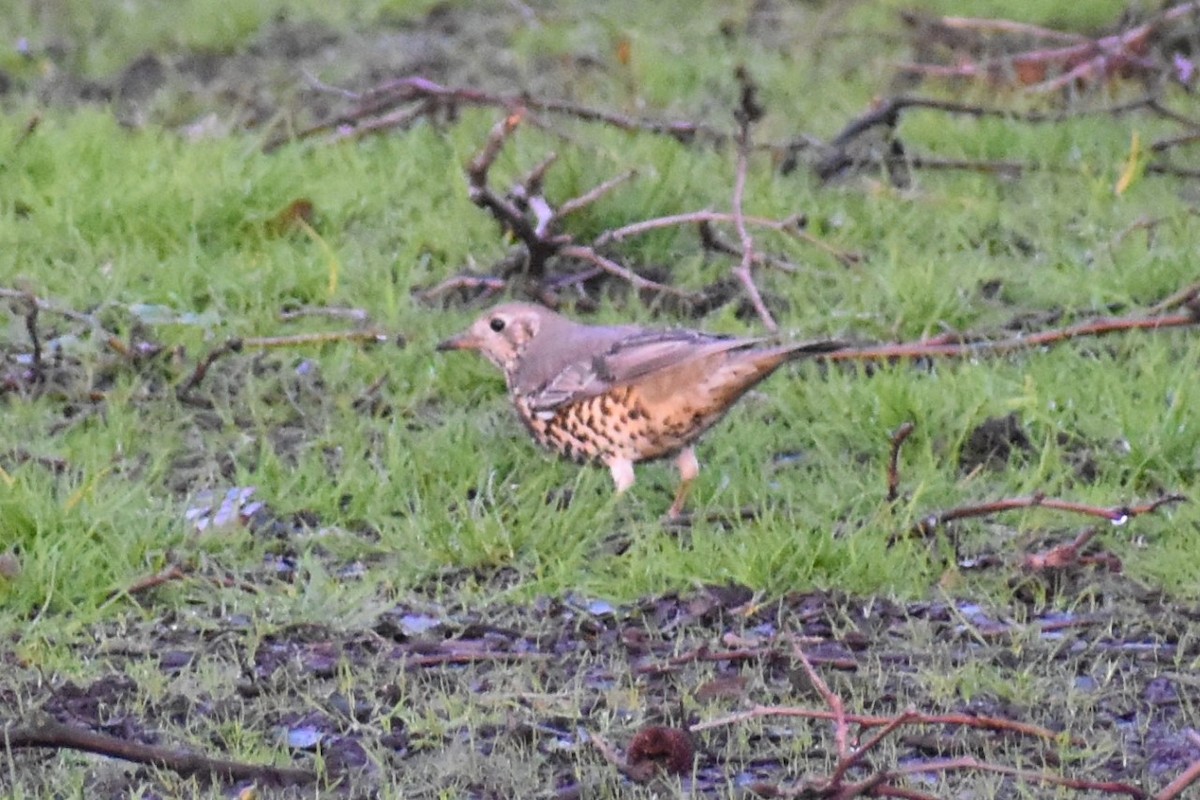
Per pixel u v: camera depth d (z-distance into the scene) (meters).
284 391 12.84
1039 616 10.18
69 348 13.17
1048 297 14.20
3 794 8.36
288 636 10.01
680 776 8.57
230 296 14.17
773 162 16.58
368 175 16.14
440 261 14.98
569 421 11.48
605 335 11.55
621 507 11.48
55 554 10.33
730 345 11.10
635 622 10.14
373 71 19.94
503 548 10.75
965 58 19.44
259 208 15.30
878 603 10.26
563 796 8.41
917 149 17.22
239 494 11.43
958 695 9.34
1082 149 17.02
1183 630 10.00
